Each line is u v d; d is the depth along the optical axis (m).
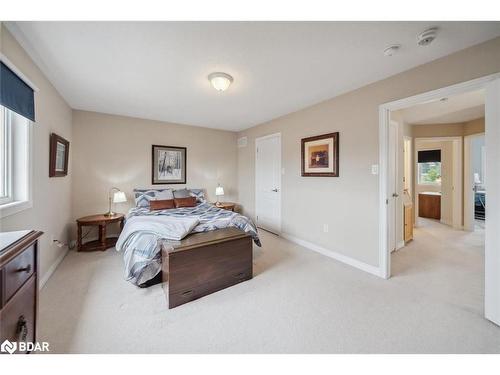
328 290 2.13
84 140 3.53
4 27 1.51
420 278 2.39
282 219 3.94
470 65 1.79
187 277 1.92
